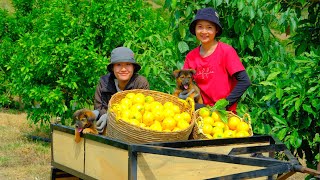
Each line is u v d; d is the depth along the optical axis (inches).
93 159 172.6
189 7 249.6
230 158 152.8
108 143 161.3
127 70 211.0
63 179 203.5
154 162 154.0
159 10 437.4
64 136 192.4
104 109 215.2
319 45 236.5
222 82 203.2
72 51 385.1
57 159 199.0
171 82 280.1
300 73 209.9
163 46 303.1
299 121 215.6
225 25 260.1
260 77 254.5
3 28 574.2
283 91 209.6
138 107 183.9
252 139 176.2
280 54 263.9
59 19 401.1
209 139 166.7
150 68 279.0
